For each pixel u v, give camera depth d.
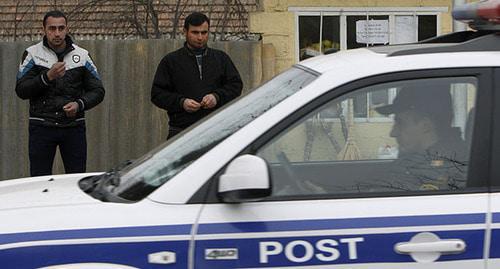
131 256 6.38
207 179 6.51
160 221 6.43
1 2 17.11
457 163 6.70
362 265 6.37
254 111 7.14
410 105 6.80
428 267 6.38
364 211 6.46
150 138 16.72
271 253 6.37
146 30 17.00
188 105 12.79
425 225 6.42
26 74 13.05
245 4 17.33
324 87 6.70
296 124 6.64
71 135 13.39
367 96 6.73
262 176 6.19
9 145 16.64
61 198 7.13
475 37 7.41
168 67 13.18
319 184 6.64
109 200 6.92
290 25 17.30
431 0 17.42
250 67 16.59
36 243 6.39
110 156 16.73
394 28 17.47
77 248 6.39
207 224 6.40
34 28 17.06
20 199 7.21
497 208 6.47
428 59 6.80
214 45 16.48
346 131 6.73
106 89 16.59
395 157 6.77
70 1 17.30
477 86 6.73
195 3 17.23
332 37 17.47
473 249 6.40
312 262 6.37
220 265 6.38
